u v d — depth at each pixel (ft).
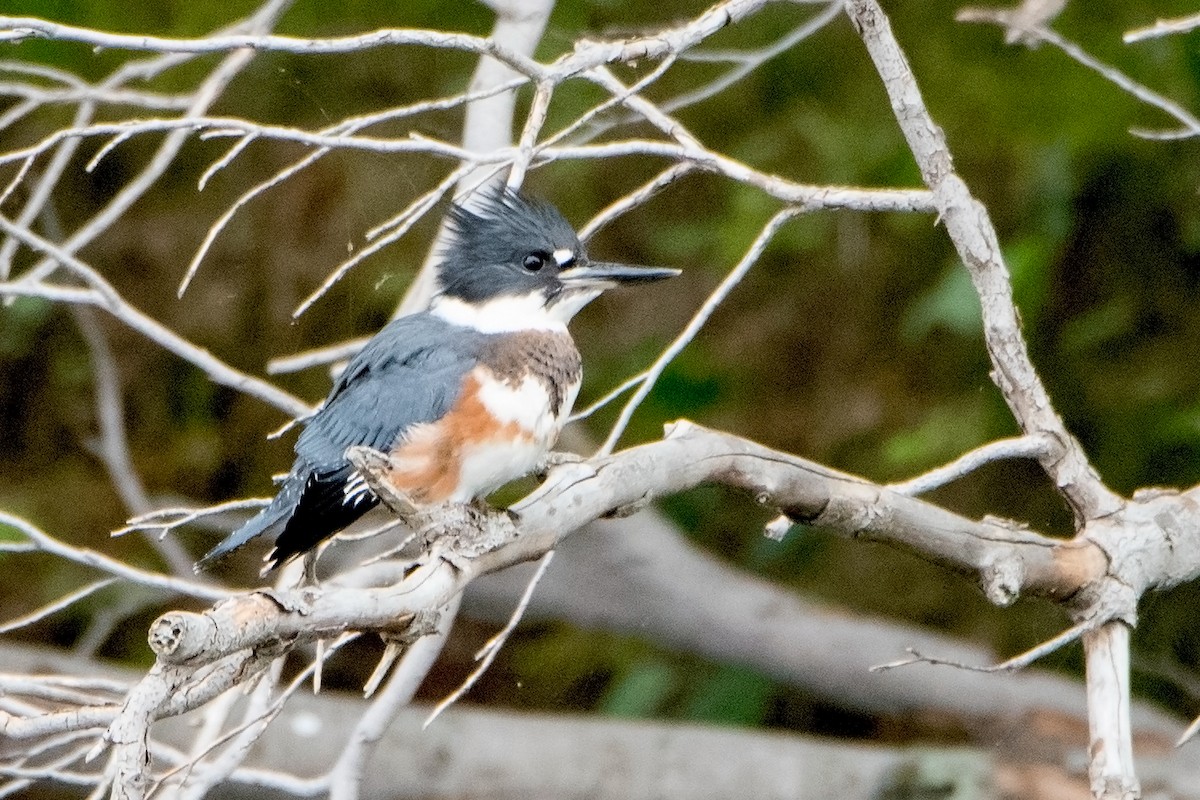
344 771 22.06
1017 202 37.27
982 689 35.55
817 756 33.94
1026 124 36.55
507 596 36.01
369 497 21.34
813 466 18.67
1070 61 35.58
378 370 22.15
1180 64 35.27
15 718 15.47
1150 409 37.37
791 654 35.88
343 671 40.88
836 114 37.09
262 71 37.14
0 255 27.81
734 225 37.37
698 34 18.35
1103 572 19.72
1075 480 20.18
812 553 39.58
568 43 33.27
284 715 33.12
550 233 23.00
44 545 20.62
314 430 21.77
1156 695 37.58
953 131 37.19
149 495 40.01
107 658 39.04
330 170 38.70
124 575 20.76
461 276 23.11
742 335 39.42
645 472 17.56
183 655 13.16
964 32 36.32
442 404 21.21
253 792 31.65
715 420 39.09
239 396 40.63
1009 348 20.35
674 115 37.68
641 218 38.60
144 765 12.98
